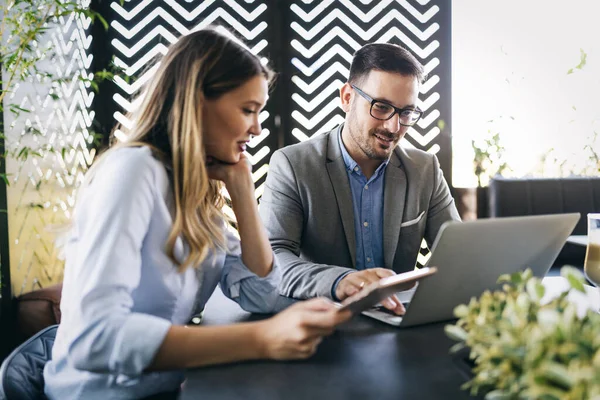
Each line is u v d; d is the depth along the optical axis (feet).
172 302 3.27
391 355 2.77
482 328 1.96
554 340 1.66
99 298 2.69
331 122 8.90
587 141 9.50
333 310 2.57
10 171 5.73
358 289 3.86
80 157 8.01
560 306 2.00
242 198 4.01
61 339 3.18
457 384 2.38
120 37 8.41
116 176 3.00
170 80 3.48
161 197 3.16
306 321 2.53
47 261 6.78
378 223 5.74
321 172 5.60
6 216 5.68
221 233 3.80
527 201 8.58
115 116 8.44
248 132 3.63
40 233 6.56
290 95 8.80
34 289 6.41
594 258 3.48
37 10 6.22
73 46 7.70
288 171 5.60
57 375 3.14
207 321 3.56
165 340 2.57
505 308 2.05
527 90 9.37
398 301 3.62
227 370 2.56
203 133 3.54
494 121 9.32
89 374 3.06
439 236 2.82
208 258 3.59
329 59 8.82
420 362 2.66
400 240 5.71
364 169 5.77
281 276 4.19
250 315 3.74
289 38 8.75
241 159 4.09
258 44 8.70
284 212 5.45
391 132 5.36
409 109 5.36
